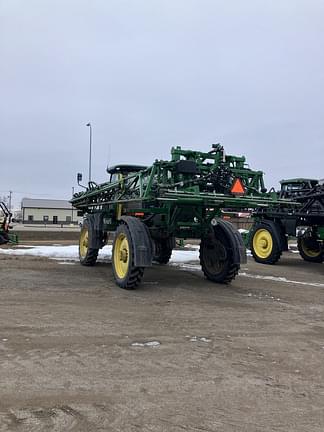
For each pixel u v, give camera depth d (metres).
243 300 7.17
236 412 3.16
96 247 10.58
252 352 4.53
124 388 3.53
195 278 9.33
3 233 16.44
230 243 8.45
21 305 6.35
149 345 4.64
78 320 5.56
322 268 12.11
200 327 5.43
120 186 8.89
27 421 2.95
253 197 7.83
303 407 3.27
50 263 11.34
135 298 7.06
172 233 8.57
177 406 3.23
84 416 3.04
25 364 3.99
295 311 6.47
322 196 11.78
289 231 12.69
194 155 8.12
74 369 3.90
